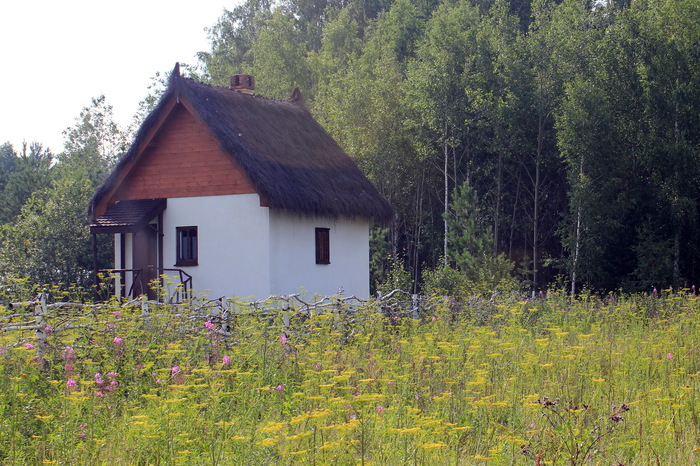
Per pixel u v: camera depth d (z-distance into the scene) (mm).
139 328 10344
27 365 8383
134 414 7551
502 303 17000
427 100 36000
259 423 7406
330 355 9664
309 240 22125
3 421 6988
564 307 17812
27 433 6953
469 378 8805
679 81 31734
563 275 34906
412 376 9008
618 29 33312
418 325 14320
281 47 48031
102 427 7152
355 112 39125
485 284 23484
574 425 7305
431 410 7797
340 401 6887
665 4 33781
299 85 47188
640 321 16453
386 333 12820
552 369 9641
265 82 46844
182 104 20938
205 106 20516
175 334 10359
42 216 26469
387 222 24922
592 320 16656
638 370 10203
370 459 6180
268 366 9320
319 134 25906
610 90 32938
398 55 48156
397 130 38906
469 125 35750
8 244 25859
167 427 6395
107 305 11320
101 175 33875
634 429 7445
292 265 21250
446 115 35406
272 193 19281
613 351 11344
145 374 9070
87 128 55344
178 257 21375
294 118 25312
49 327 9430
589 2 37750
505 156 35969
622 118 32781
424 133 37344
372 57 46125
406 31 48375
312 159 23438
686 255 32531
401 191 40375
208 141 21016
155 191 21734
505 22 36469
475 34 37000
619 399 8570
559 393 8664
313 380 8164
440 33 37000
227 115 21125
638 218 32188
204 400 7703
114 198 21828
